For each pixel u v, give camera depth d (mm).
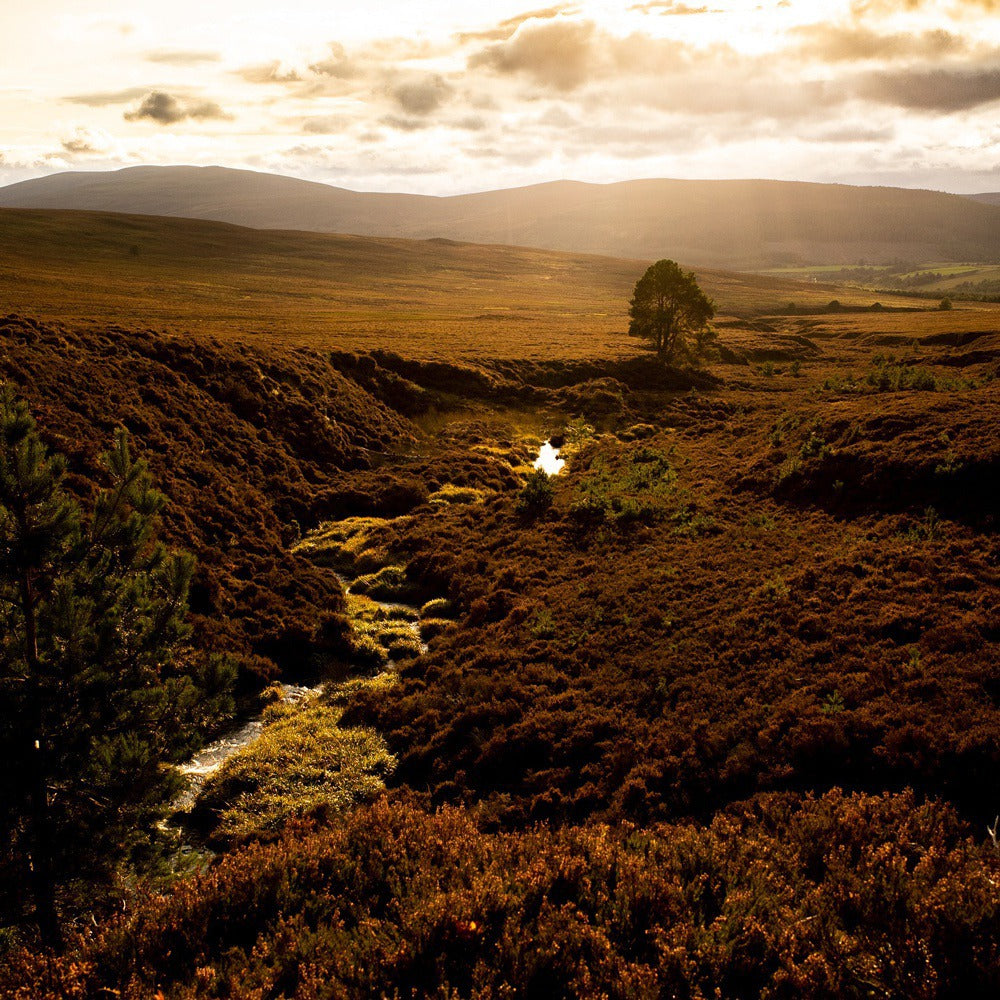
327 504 42844
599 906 8094
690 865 9172
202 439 42188
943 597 21344
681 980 6637
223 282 165500
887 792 11336
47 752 10789
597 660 22641
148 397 43000
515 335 108250
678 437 58438
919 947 6523
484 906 7801
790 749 15172
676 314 84812
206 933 8172
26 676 11008
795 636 21156
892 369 73500
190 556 12688
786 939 7078
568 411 68562
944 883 7449
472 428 62188
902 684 16766
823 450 38125
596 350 92125
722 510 36094
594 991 6477
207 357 52000
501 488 48219
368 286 198375
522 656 23766
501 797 16422
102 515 12031
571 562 31906
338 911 8297
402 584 33031
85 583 11656
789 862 9148
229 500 36906
